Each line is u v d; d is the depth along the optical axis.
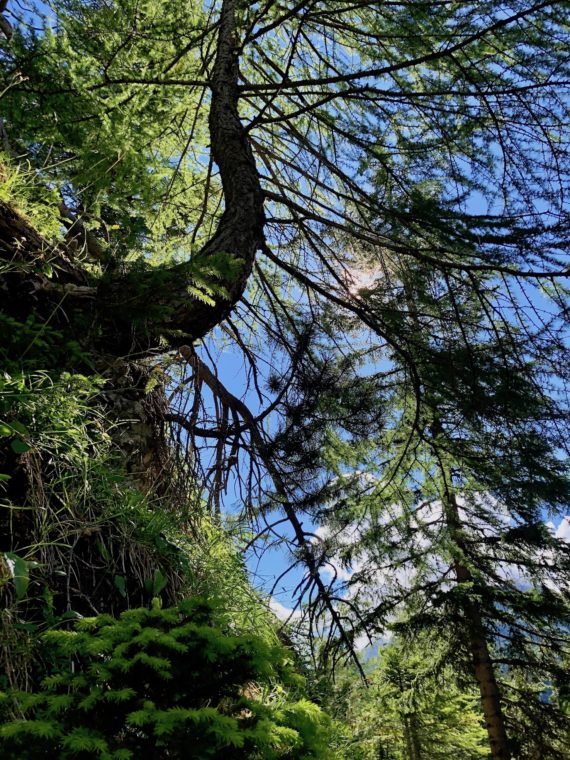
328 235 5.18
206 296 2.71
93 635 1.50
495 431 4.41
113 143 3.30
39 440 2.08
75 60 3.42
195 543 2.96
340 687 3.56
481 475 4.86
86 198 3.34
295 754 1.44
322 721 1.54
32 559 1.87
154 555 2.41
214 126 4.12
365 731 4.16
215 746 1.26
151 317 2.75
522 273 3.90
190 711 1.22
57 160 3.66
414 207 4.07
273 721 1.38
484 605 8.36
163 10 4.33
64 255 2.88
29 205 2.78
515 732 8.33
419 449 5.93
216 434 4.20
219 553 3.18
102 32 4.00
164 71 4.45
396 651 9.12
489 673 8.34
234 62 4.52
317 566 4.09
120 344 2.96
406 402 5.55
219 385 5.04
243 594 3.06
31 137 3.46
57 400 2.20
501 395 3.99
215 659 1.36
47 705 1.43
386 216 4.29
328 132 5.41
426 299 4.38
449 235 3.98
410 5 4.12
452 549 7.90
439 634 8.36
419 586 8.42
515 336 4.18
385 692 8.59
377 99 4.22
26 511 1.96
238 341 4.79
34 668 1.67
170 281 2.74
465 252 3.96
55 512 2.04
